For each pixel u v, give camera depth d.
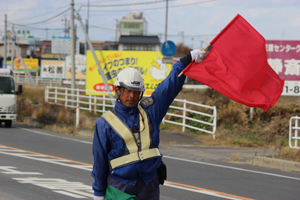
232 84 3.70
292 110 20.42
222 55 3.80
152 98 3.51
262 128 18.33
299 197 7.47
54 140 15.19
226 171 10.15
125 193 3.29
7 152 11.53
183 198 7.07
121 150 3.29
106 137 3.32
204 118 19.27
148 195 3.34
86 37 24.27
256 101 3.67
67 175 8.66
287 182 8.95
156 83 25.41
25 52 89.56
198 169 10.28
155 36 65.69
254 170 10.51
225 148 14.50
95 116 21.41
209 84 3.70
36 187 7.38
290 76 19.61
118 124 3.31
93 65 26.22
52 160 10.51
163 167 3.47
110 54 25.89
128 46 65.44
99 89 26.20
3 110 19.02
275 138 17.17
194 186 8.10
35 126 20.73
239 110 19.47
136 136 3.30
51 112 21.06
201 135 17.14
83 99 26.73
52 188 7.35
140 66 25.58
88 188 7.47
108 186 3.38
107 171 3.42
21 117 22.61
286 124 18.41
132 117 3.36
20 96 30.56
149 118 3.40
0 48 88.12
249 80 3.73
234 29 3.90
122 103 3.38
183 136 16.77
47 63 49.59
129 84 3.30
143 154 3.27
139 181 3.31
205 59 3.81
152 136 3.36
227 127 18.52
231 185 8.36
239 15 3.96
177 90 3.62
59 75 49.88
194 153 13.23
